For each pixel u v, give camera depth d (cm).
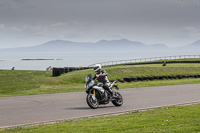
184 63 7406
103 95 1599
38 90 2742
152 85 3142
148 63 7869
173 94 2227
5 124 1152
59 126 1047
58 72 4925
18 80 3500
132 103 1766
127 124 1044
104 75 1619
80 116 1330
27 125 1127
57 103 1792
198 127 963
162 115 1255
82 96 2172
